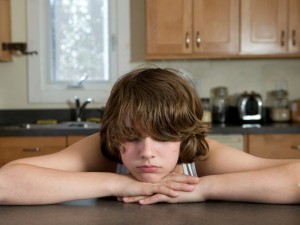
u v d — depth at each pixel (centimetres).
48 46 327
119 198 77
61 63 330
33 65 325
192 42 289
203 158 97
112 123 77
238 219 62
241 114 300
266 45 289
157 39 289
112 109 78
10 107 327
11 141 260
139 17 325
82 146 99
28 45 324
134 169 77
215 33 289
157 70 81
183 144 83
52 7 326
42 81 327
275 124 286
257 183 75
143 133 74
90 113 325
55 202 76
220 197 77
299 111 308
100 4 327
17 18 322
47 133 259
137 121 73
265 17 288
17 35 323
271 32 289
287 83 327
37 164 91
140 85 76
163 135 74
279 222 61
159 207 71
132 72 81
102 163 99
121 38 326
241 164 92
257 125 276
